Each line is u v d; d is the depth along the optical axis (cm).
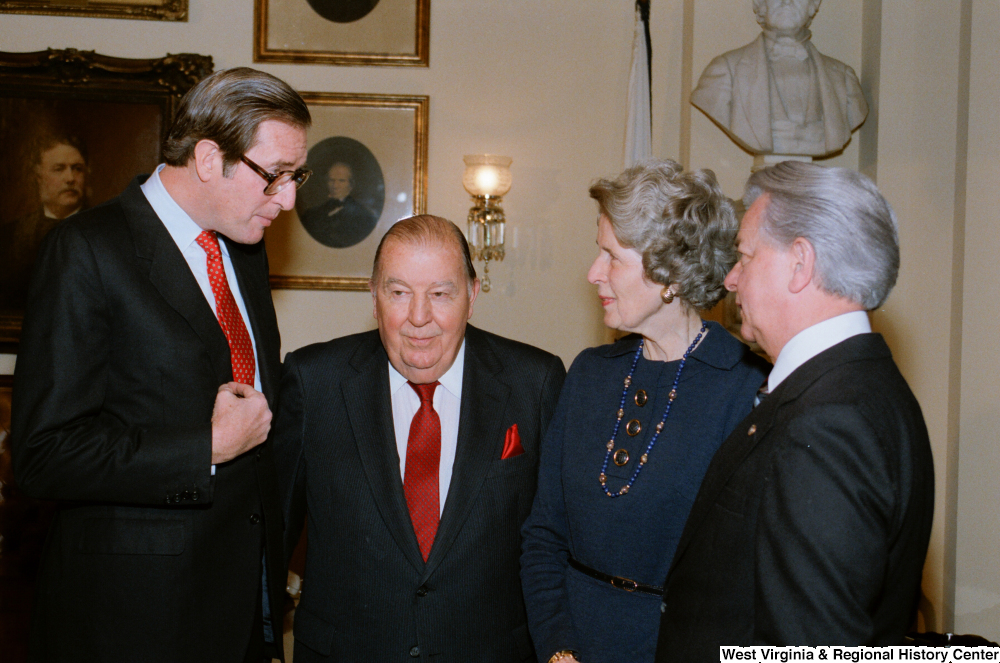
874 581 101
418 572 168
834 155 363
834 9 368
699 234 146
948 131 331
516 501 178
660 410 153
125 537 164
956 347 313
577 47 406
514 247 407
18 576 379
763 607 105
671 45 389
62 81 385
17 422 158
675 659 122
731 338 156
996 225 302
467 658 171
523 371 188
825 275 114
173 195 176
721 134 360
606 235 154
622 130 405
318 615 174
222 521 173
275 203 176
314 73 401
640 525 148
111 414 167
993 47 308
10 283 386
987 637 296
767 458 113
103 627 163
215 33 396
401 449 179
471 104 405
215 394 172
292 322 404
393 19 401
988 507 299
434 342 168
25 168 385
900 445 106
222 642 174
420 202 400
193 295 171
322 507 176
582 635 150
